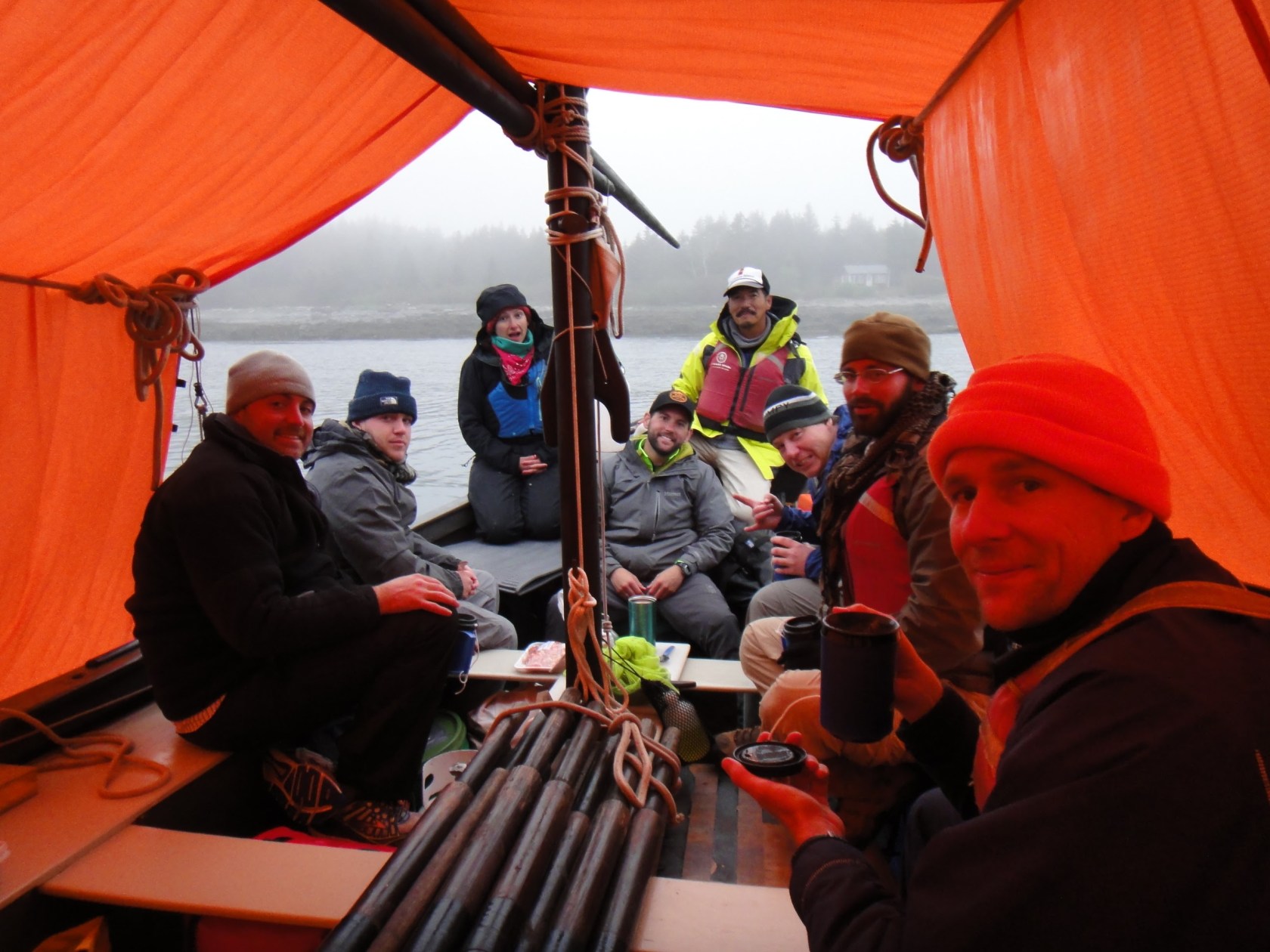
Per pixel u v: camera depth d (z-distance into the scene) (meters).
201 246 2.62
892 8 1.64
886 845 2.11
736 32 1.77
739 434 4.92
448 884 1.58
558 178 2.22
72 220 2.17
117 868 1.88
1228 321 1.24
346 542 3.31
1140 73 1.24
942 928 0.82
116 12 1.56
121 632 3.04
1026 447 0.94
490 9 1.70
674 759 2.27
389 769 2.39
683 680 2.86
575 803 1.93
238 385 2.46
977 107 1.81
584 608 2.36
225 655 2.35
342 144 2.35
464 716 3.14
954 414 1.02
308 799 2.37
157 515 2.29
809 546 3.07
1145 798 0.76
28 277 2.43
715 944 1.63
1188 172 1.21
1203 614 0.89
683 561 3.92
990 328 1.95
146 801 2.11
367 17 1.37
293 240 2.81
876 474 2.23
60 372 2.60
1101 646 0.90
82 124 1.81
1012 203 1.72
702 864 2.07
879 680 1.35
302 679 2.31
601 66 1.99
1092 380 0.97
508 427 4.68
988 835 0.82
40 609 2.79
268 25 1.78
